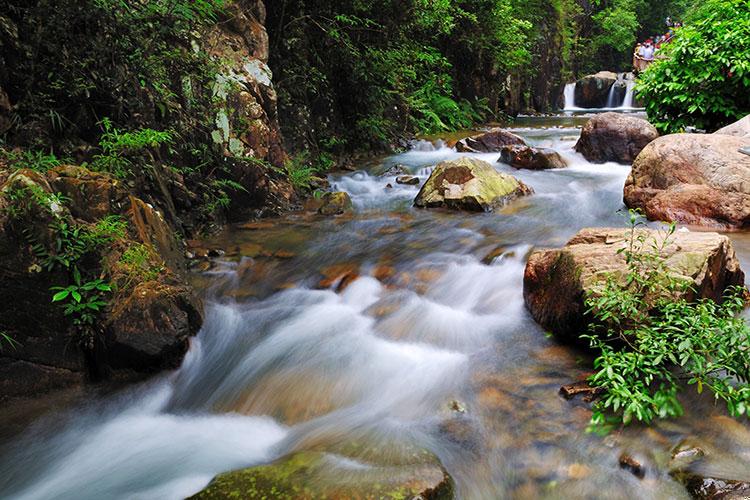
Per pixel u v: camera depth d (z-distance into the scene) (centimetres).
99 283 369
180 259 480
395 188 841
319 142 952
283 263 552
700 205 573
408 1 1070
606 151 918
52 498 280
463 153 1080
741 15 801
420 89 1384
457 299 465
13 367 351
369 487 249
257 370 386
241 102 690
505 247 555
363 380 365
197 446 316
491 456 283
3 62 438
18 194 350
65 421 341
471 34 1564
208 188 637
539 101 2164
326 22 939
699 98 823
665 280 328
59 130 477
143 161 529
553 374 346
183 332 389
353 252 575
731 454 262
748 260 465
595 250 383
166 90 586
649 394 306
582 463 271
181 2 586
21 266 349
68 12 469
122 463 303
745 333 291
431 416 320
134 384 376
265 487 255
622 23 2669
